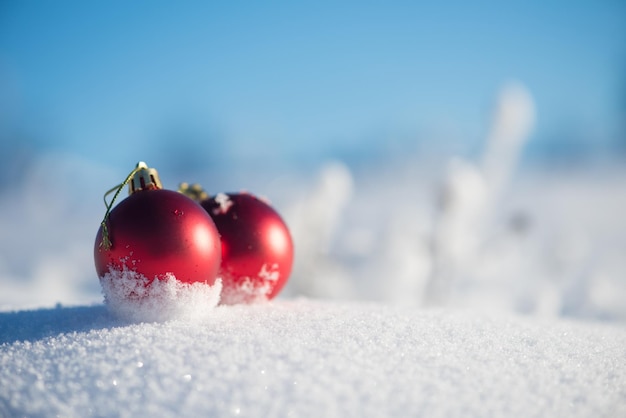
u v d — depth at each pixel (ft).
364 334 1.71
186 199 1.80
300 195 3.77
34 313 1.89
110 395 1.55
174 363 1.59
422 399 1.54
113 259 1.75
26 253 6.48
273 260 1.90
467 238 3.39
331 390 1.55
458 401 1.55
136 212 1.76
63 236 7.81
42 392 1.56
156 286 1.74
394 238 3.58
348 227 6.52
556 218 6.93
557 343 1.75
